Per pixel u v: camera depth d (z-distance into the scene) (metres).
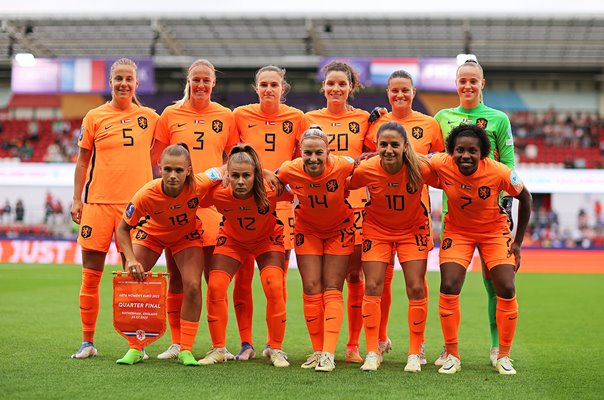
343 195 6.15
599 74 33.38
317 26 27.59
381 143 5.84
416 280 6.09
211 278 6.27
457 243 6.14
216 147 7.00
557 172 19.36
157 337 6.12
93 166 6.71
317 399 4.81
